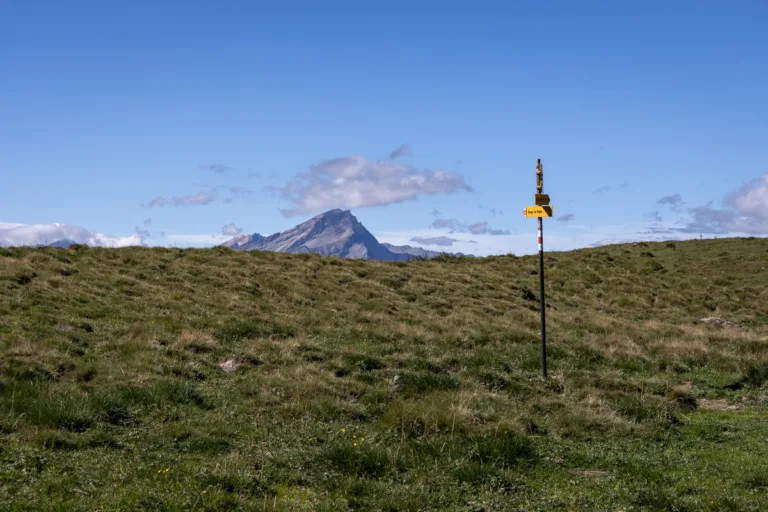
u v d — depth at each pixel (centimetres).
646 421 1381
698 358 2189
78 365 1477
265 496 845
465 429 1190
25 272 2300
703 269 4462
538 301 3403
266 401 1375
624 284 4000
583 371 1927
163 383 1364
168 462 977
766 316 3591
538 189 1858
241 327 2056
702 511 851
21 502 774
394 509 849
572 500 900
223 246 3350
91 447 1030
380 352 1964
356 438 1127
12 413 1109
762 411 1566
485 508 860
